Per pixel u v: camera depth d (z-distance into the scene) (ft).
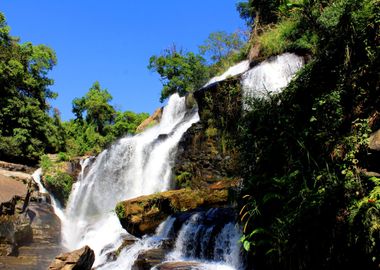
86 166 84.17
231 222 29.76
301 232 18.06
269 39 64.59
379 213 15.31
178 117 88.07
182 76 119.75
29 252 50.14
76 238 61.77
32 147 87.76
